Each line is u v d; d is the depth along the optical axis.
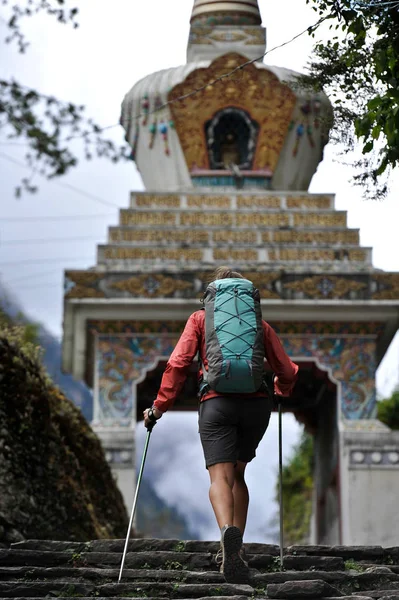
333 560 9.97
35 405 15.45
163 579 9.55
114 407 25.52
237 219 27.27
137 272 25.92
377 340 26.09
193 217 27.27
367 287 25.78
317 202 27.66
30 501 14.39
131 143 28.92
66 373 26.70
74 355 26.27
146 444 9.80
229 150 28.78
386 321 25.92
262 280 25.80
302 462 32.53
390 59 11.69
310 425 28.53
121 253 26.55
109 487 18.56
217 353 9.41
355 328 26.02
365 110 14.36
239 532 8.98
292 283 25.77
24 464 14.66
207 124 28.33
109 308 25.83
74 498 15.36
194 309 25.91
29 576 9.55
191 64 28.38
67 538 14.72
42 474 14.92
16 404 14.95
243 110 28.27
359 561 10.34
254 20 28.67
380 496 24.61
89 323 25.91
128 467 24.83
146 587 9.20
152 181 28.64
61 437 16.25
